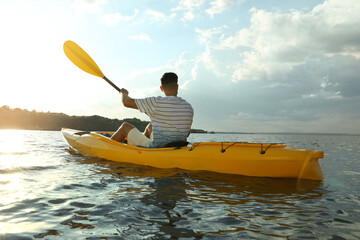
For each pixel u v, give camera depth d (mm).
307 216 1382
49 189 1871
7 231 1153
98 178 2242
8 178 2236
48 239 1079
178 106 2621
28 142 6914
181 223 1267
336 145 9625
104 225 1230
